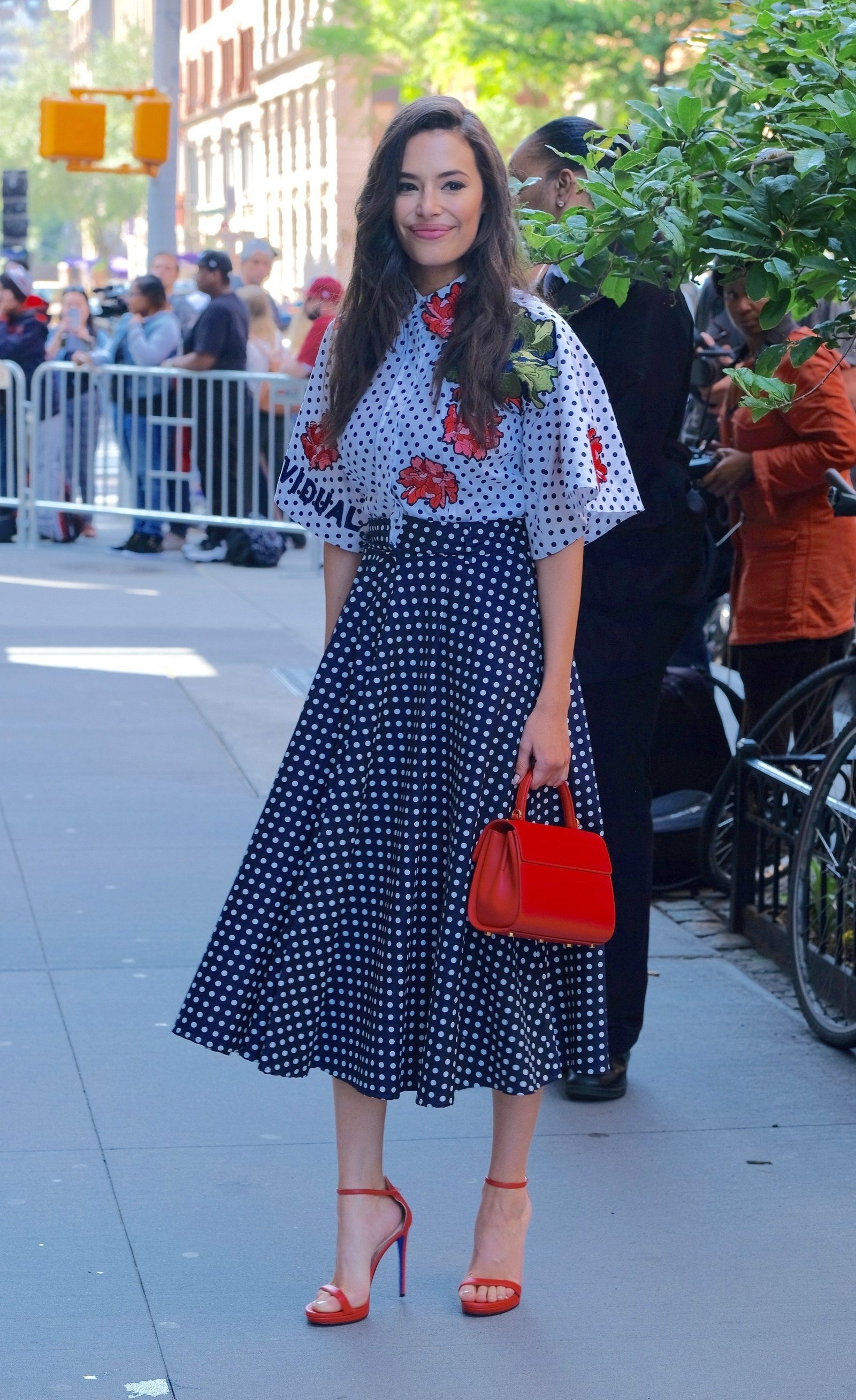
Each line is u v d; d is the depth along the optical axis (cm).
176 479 1184
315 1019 291
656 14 1866
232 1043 292
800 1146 363
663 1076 399
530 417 277
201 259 1159
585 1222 329
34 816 587
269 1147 355
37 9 7262
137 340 1185
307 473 296
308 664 834
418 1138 364
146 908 500
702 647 578
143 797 614
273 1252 314
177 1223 323
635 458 372
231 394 1155
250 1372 276
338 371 285
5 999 431
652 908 534
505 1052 288
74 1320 289
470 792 279
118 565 1159
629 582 374
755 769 486
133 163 6700
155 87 1455
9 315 1238
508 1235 298
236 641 888
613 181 343
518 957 290
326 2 3114
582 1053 297
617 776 380
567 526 279
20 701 748
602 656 374
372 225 280
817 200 335
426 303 280
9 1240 315
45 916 491
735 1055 412
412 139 276
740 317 463
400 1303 300
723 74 361
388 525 286
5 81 7219
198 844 561
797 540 487
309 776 290
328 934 289
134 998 433
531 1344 288
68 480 1232
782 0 367
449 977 280
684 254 335
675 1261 315
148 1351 281
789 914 447
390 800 285
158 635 900
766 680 510
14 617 943
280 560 1212
